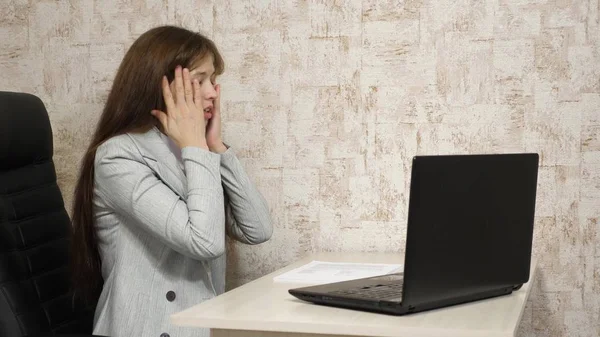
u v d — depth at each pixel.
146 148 2.09
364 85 2.54
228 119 2.64
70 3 2.73
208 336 2.04
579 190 2.44
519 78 2.45
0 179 2.15
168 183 2.08
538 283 2.48
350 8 2.54
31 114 2.25
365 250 2.57
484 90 2.47
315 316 1.54
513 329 1.41
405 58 2.51
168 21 2.66
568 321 2.47
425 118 2.51
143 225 2.01
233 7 2.62
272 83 2.60
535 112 2.45
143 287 2.04
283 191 2.62
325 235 2.60
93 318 2.33
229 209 2.34
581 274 2.45
